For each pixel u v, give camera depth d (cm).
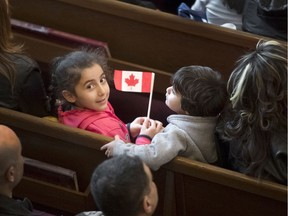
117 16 479
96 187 298
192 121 369
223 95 370
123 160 299
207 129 371
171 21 466
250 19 498
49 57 505
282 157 340
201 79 370
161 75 496
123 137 404
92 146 364
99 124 398
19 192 417
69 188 399
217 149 376
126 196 291
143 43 492
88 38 500
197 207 381
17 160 331
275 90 342
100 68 404
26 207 345
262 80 341
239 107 354
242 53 468
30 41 504
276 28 484
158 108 489
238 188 349
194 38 474
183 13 468
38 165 393
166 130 370
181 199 380
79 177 397
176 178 365
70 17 495
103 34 497
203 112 369
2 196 324
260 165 345
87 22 493
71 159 387
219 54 477
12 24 502
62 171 389
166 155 351
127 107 494
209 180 353
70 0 480
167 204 382
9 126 377
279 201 350
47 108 427
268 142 347
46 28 500
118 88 426
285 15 472
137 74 425
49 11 498
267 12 475
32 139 385
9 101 392
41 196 411
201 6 543
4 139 325
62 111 418
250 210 365
